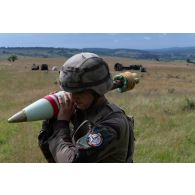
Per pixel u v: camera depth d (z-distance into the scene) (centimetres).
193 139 1088
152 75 6988
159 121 1380
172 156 910
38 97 2859
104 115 283
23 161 920
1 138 1149
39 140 296
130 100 2062
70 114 289
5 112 1975
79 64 273
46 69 7862
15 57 13388
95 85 276
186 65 14375
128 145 294
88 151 272
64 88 279
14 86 4338
